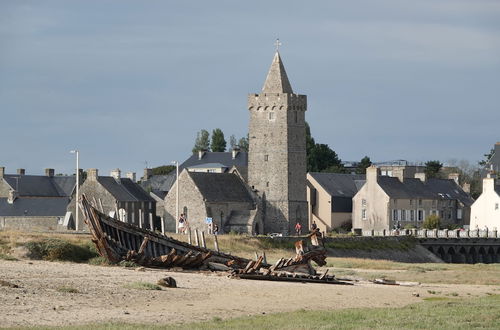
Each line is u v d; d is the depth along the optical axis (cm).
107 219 8006
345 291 6969
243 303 5897
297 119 16900
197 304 5716
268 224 16688
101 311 5194
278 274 7662
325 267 10556
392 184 18588
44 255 8112
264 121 16812
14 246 8156
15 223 15950
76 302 5431
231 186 16612
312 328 4891
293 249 13288
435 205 19250
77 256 8219
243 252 12412
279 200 16662
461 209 19800
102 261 8044
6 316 4862
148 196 16912
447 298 6869
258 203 16700
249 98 16888
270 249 12962
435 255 16075
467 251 16612
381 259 14562
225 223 16225
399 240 15588
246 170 17312
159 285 6444
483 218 18388
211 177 16400
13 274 6594
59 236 8931
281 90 16738
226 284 6900
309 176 18662
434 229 16938
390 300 6531
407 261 15088
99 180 15988
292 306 5900
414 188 19038
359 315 5478
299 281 7650
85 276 6750
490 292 7562
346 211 18638
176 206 14575
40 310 5094
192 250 8488
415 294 6975
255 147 16875
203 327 4791
